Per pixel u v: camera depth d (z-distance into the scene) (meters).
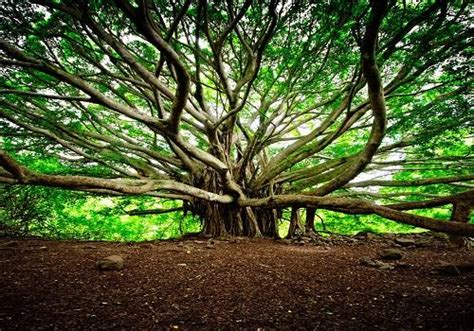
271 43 6.09
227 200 8.09
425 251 5.74
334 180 6.69
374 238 7.80
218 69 6.00
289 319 2.25
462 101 5.80
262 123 7.90
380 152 8.05
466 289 3.00
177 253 4.79
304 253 5.33
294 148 9.12
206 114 7.64
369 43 3.61
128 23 5.59
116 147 8.37
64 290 2.71
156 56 7.16
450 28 4.68
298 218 8.82
